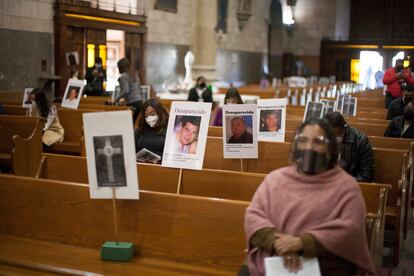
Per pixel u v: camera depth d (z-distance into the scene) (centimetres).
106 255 398
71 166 570
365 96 1552
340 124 497
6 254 408
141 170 532
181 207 399
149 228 409
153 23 1917
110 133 388
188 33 2133
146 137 618
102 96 1394
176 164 503
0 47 1310
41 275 380
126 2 1808
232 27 2575
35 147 753
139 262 396
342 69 3112
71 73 1499
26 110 988
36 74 1416
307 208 294
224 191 505
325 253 288
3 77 1322
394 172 598
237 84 2677
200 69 2109
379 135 814
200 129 500
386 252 592
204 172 511
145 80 1877
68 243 433
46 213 441
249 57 2806
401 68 1120
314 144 301
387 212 562
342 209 291
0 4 1302
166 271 382
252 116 552
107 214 420
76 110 907
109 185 392
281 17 3178
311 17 3222
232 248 385
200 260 393
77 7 1510
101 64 1445
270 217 303
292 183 304
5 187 454
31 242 437
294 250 285
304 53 3244
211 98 1197
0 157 805
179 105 511
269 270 286
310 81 2634
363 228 294
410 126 745
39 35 1419
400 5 3081
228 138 554
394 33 3103
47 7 1440
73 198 431
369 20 3158
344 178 299
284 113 636
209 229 391
